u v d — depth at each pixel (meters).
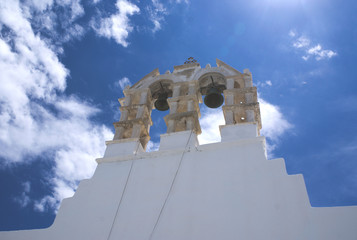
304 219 8.48
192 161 11.03
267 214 8.89
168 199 10.16
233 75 14.30
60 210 10.93
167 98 14.88
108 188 11.16
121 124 13.57
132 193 10.72
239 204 9.35
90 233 9.96
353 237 7.83
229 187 9.88
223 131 11.90
